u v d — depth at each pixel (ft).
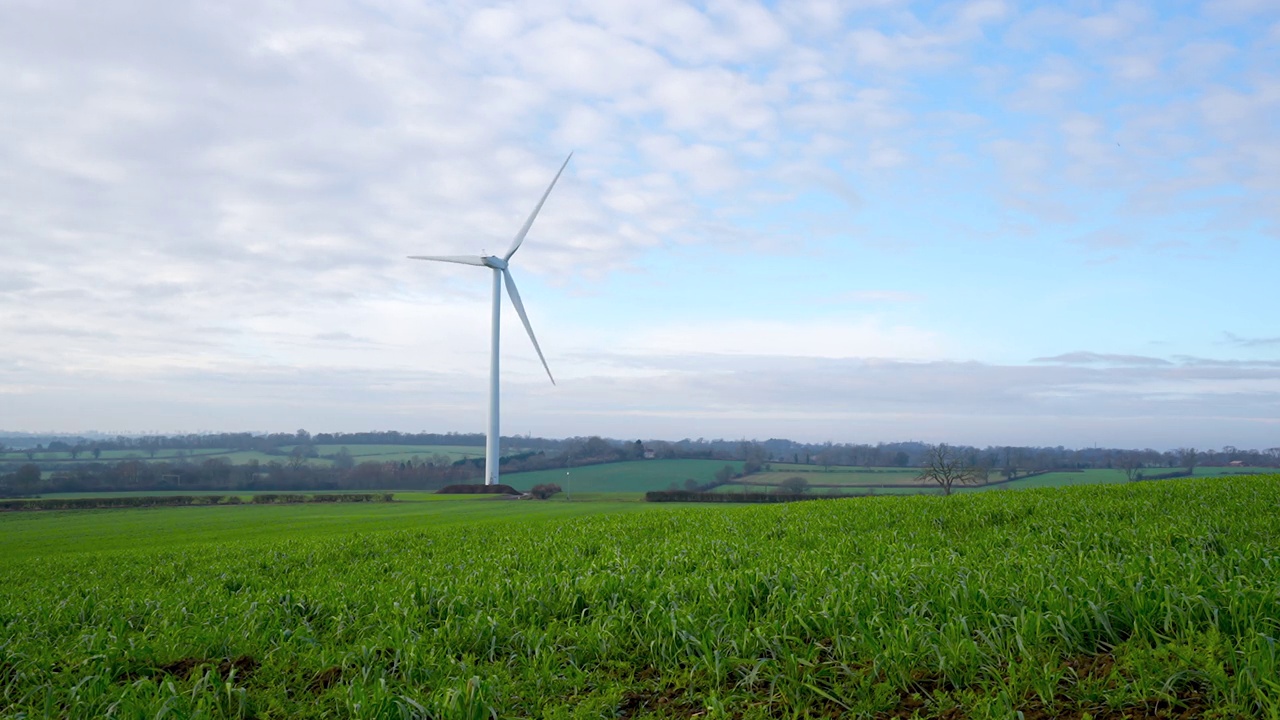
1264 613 23.80
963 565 36.27
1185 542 41.70
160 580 68.90
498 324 312.91
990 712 20.86
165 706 24.14
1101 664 23.18
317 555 76.28
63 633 38.81
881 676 24.25
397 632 31.96
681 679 26.17
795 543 56.13
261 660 31.04
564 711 23.89
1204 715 19.30
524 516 193.98
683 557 48.49
